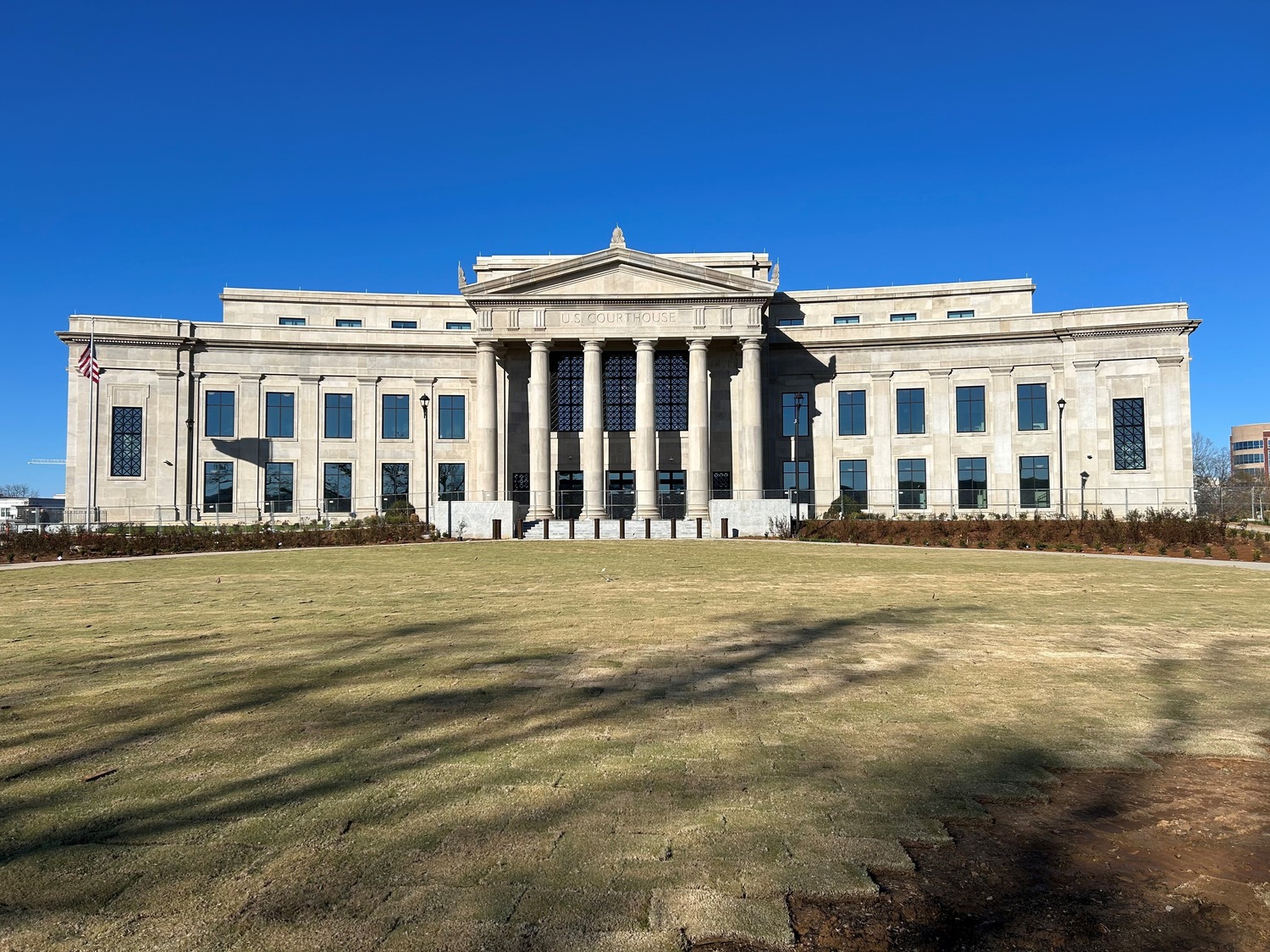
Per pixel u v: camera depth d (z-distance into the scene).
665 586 21.48
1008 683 10.01
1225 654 11.89
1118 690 9.67
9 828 5.64
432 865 5.07
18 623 15.43
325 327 69.62
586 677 10.35
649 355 58.53
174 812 5.93
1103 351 62.09
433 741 7.63
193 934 4.27
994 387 64.38
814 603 17.92
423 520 62.28
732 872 5.01
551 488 59.41
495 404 58.78
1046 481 62.84
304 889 4.76
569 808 5.99
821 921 4.50
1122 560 33.34
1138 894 4.89
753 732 7.94
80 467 62.03
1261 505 72.75
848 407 66.56
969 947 4.28
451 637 13.38
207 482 64.00
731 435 63.94
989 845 5.51
